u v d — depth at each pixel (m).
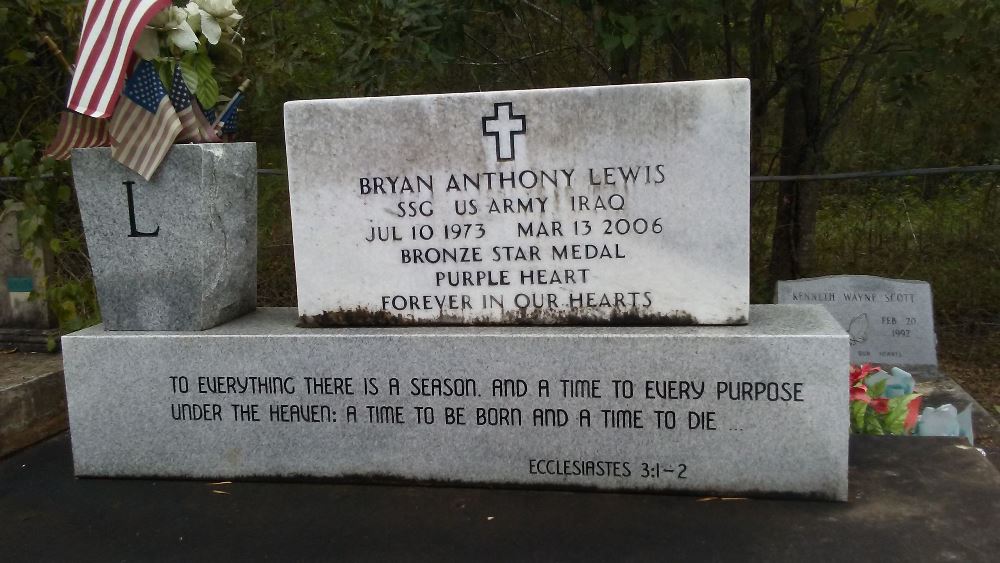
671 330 3.33
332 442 3.55
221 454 3.63
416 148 3.44
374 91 6.86
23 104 6.33
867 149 8.88
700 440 3.29
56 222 6.00
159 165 3.51
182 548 3.09
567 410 3.36
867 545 2.92
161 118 3.50
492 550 2.99
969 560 2.80
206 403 3.60
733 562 2.85
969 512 3.13
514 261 3.46
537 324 3.49
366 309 3.60
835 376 3.17
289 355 3.51
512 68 8.86
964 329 7.50
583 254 3.41
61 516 3.38
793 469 3.25
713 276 3.34
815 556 2.86
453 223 3.47
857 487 3.37
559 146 3.34
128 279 3.63
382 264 3.56
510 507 3.31
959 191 8.30
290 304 8.07
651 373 3.28
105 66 3.38
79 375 3.66
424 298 3.55
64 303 4.82
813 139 7.51
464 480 3.49
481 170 3.41
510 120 3.36
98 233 3.61
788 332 3.23
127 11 3.38
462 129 3.40
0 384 4.19
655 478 3.35
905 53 6.30
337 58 7.17
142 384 3.62
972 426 4.98
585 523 3.15
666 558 2.89
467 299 3.52
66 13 5.06
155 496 3.53
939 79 7.04
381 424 3.50
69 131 3.67
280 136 9.17
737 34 6.87
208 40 3.68
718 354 3.22
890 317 6.07
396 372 3.45
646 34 6.71
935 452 3.70
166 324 3.64
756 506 3.24
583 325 3.46
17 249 4.90
